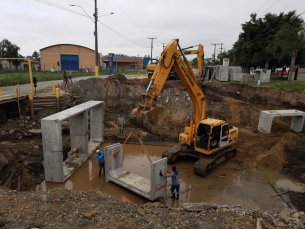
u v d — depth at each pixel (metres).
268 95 20.50
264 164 12.26
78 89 21.42
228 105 20.41
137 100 21.56
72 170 11.51
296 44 21.33
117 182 10.18
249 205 8.91
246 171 11.78
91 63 53.44
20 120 17.50
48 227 5.69
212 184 10.52
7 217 6.04
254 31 29.25
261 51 27.48
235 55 37.41
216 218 6.48
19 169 10.28
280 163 12.24
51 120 9.86
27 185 10.06
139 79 23.02
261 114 14.91
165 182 9.20
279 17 27.94
